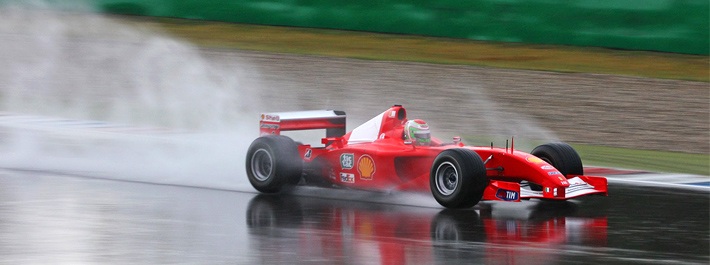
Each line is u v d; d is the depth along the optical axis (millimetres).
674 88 70312
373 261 21547
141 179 35594
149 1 101062
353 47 86062
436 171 29703
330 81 73250
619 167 43844
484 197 29578
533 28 86625
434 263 21375
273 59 81312
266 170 32906
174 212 28344
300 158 32781
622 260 22172
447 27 90062
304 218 27562
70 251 22375
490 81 72938
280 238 24297
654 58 80125
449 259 21828
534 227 26594
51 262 21219
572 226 26922
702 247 24094
